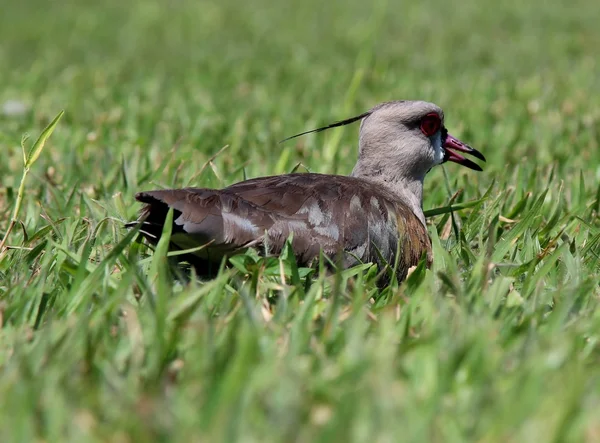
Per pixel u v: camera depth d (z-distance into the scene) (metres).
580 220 11.35
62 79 25.84
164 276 8.48
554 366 7.04
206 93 23.27
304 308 8.32
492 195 13.72
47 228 10.81
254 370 6.83
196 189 9.52
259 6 46.16
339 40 35.19
